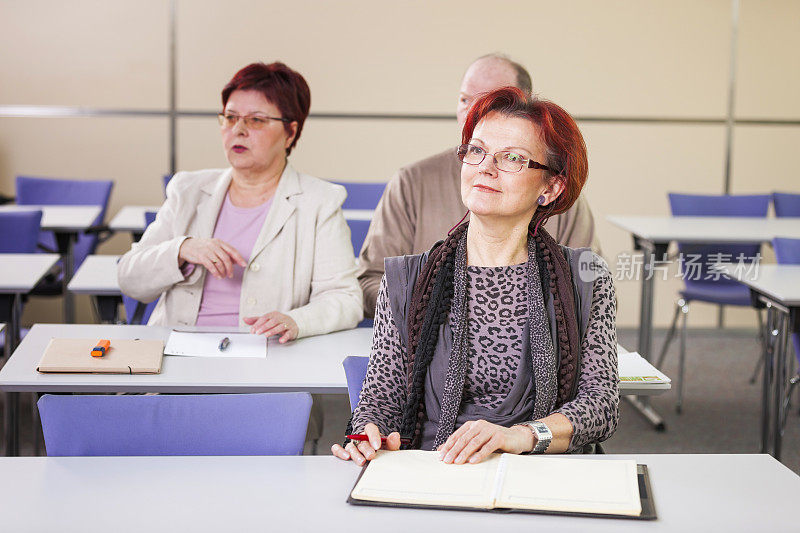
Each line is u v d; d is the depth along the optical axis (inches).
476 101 74.0
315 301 109.7
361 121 225.1
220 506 60.2
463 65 224.5
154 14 217.5
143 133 221.5
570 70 225.8
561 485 61.9
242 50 220.4
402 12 221.8
